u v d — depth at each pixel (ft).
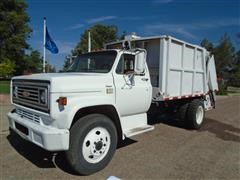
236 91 124.88
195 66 26.37
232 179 13.91
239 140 22.15
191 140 21.62
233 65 196.24
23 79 15.20
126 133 16.79
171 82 22.39
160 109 24.54
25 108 14.96
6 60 125.70
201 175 14.32
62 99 12.83
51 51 50.70
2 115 28.99
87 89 14.24
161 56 20.90
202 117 26.58
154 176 13.98
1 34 130.72
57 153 16.87
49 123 13.35
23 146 18.37
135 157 16.85
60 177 13.55
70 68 19.30
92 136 14.05
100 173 14.17
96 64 17.44
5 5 137.49
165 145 19.84
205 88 28.78
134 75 17.37
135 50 16.58
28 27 143.13
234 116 36.09
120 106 16.38
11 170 14.28
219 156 17.62
